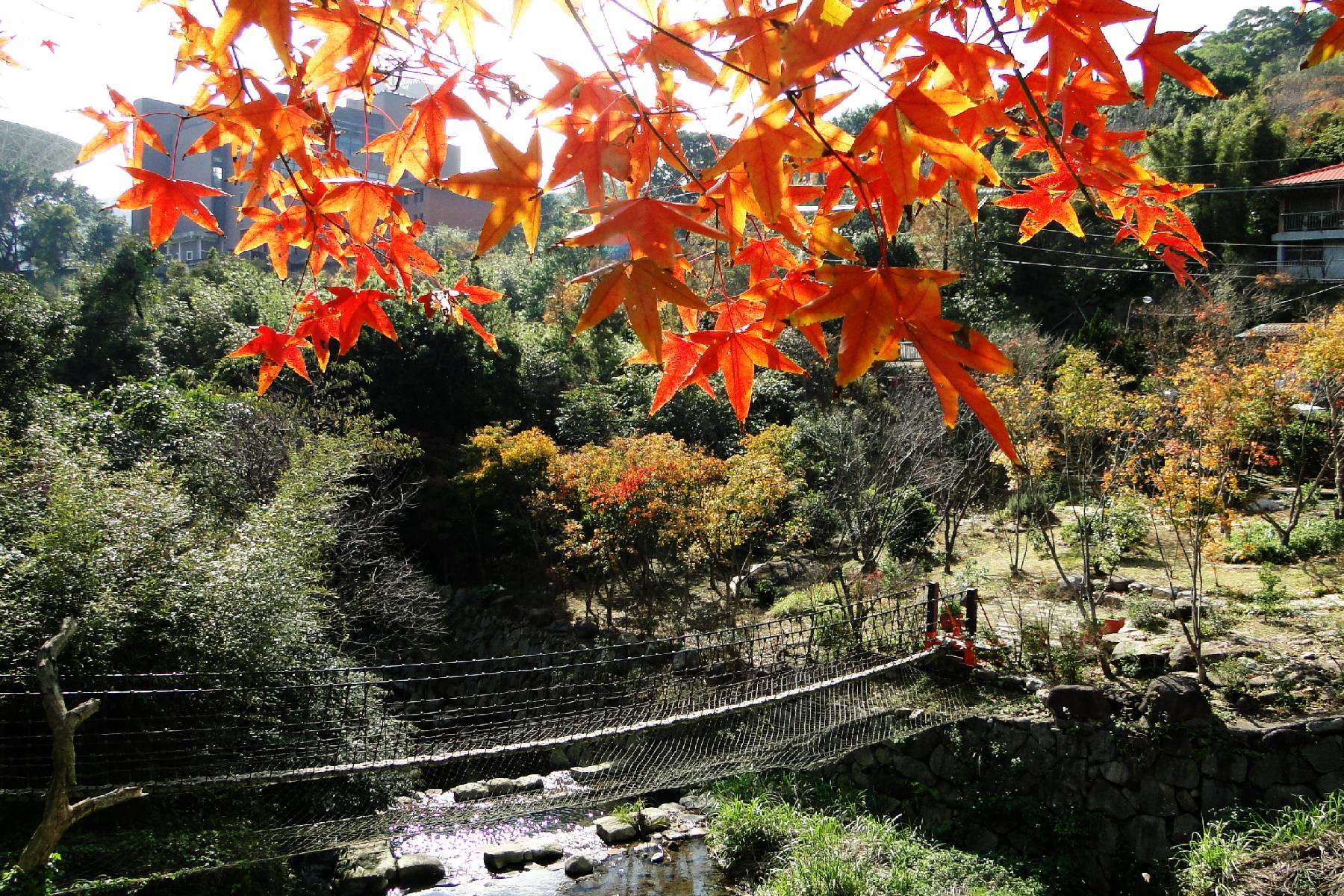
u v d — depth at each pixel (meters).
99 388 15.00
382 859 6.82
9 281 9.94
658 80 0.63
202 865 4.96
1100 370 8.40
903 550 10.40
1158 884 5.81
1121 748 6.29
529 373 15.30
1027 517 11.12
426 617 10.17
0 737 4.93
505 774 8.19
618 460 10.82
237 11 0.59
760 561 11.04
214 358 15.01
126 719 5.20
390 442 11.43
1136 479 7.96
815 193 0.66
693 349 0.76
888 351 0.51
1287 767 5.78
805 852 6.39
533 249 0.61
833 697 6.82
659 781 6.18
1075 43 0.56
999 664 7.50
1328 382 9.20
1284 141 16.62
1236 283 15.05
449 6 0.73
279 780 4.46
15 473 6.70
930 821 6.87
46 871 4.43
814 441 11.60
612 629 10.23
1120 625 7.28
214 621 5.83
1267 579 7.90
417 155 0.78
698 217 0.55
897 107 0.55
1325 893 4.68
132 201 0.82
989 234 17.77
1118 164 0.74
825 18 0.51
